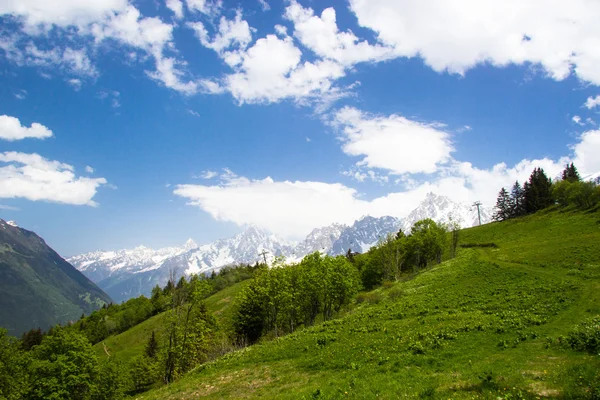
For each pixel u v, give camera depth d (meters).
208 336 66.00
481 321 33.22
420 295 56.97
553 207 147.75
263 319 79.44
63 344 58.22
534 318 32.31
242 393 25.80
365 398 19.03
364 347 30.39
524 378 18.42
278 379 27.36
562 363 19.81
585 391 15.89
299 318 79.50
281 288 70.00
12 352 54.38
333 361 28.45
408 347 28.08
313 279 71.44
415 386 19.48
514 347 25.11
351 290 78.12
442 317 37.75
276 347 37.47
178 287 59.16
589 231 94.56
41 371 53.31
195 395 27.72
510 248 95.19
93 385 56.75
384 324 38.81
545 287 46.84
